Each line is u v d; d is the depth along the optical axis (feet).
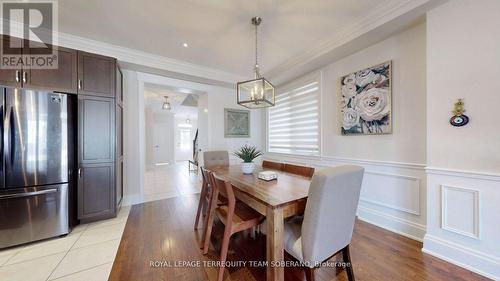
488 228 4.97
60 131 7.11
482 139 5.02
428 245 6.00
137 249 6.30
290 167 8.21
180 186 14.93
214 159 10.91
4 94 6.24
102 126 8.32
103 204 8.36
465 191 5.32
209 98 13.50
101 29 7.57
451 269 5.27
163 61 10.29
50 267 5.38
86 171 7.94
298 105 12.28
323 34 7.98
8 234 6.26
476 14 5.07
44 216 6.77
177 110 27.48
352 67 8.81
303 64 10.03
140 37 8.18
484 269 4.99
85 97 7.94
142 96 10.91
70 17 6.81
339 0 6.07
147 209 9.95
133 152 10.73
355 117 8.64
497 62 4.79
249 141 15.35
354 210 4.59
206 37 8.19
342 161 9.39
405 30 6.98
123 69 10.36
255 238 7.06
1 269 5.30
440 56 5.68
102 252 6.12
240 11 6.54
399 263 5.54
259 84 7.06
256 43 8.58
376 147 8.04
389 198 7.61
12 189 6.33
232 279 4.98
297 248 4.21
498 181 4.81
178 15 6.73
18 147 6.41
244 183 6.01
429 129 5.96
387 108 7.48
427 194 6.06
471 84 5.16
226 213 5.68
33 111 6.64
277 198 4.50
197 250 6.27
